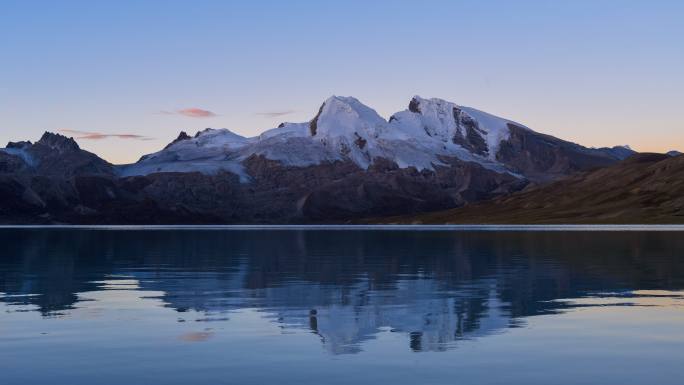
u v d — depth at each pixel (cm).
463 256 6838
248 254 7562
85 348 2205
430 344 2258
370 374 1875
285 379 1828
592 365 1966
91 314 2909
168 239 13388
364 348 2194
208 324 2647
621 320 2705
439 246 9169
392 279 4453
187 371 1914
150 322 2700
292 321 2719
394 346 2225
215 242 11538
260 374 1880
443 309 3028
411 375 1862
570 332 2453
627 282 4150
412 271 5053
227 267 5578
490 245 9275
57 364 1994
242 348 2200
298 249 8700
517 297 3444
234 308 3084
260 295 3584
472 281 4275
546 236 12850
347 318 2778
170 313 2941
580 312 2919
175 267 5609
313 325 2619
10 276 4784
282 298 3453
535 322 2667
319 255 7275
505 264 5675
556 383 1788
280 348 2202
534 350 2159
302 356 2086
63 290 3844
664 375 1859
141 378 1845
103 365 1983
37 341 2317
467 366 1956
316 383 1791
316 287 3972
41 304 3238
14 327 2588
